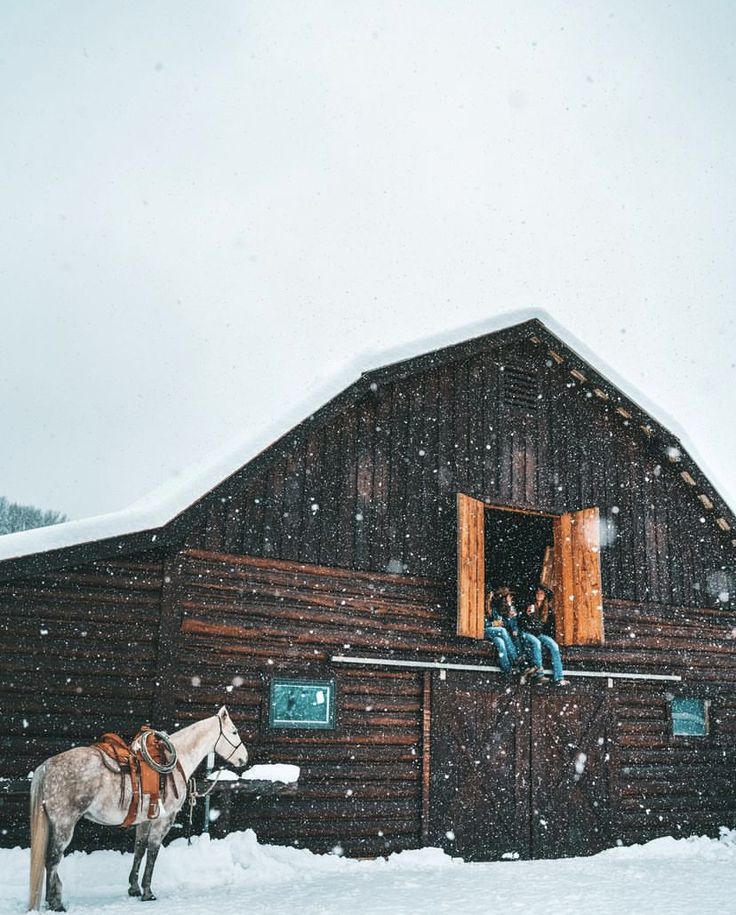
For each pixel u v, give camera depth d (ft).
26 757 28.86
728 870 32.81
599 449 44.50
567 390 44.45
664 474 46.26
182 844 29.37
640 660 42.47
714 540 46.96
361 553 36.55
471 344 40.68
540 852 37.14
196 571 32.78
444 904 23.47
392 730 35.32
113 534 30.78
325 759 33.63
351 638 35.32
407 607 36.94
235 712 32.30
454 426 40.47
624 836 39.55
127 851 28.94
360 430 37.93
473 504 38.27
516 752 37.86
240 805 31.45
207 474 32.91
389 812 34.35
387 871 31.40
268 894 25.36
